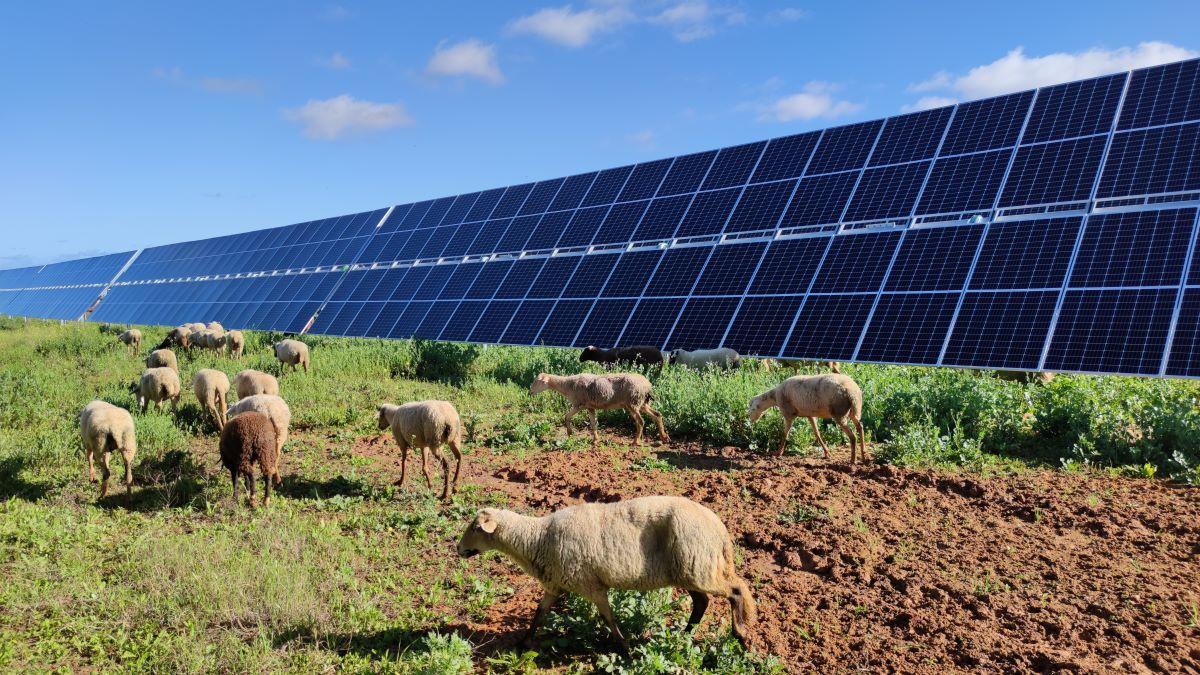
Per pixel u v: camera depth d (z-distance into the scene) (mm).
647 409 14445
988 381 15828
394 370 23375
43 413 15414
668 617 6852
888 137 20391
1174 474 10836
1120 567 7680
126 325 44438
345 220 39375
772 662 5938
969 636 6383
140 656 6320
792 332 17234
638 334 20031
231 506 10219
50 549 8695
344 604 7305
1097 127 16562
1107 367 12961
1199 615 6570
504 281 25359
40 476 11773
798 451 13375
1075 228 14969
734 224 21219
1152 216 14156
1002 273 15305
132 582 7738
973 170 17766
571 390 14141
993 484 10531
